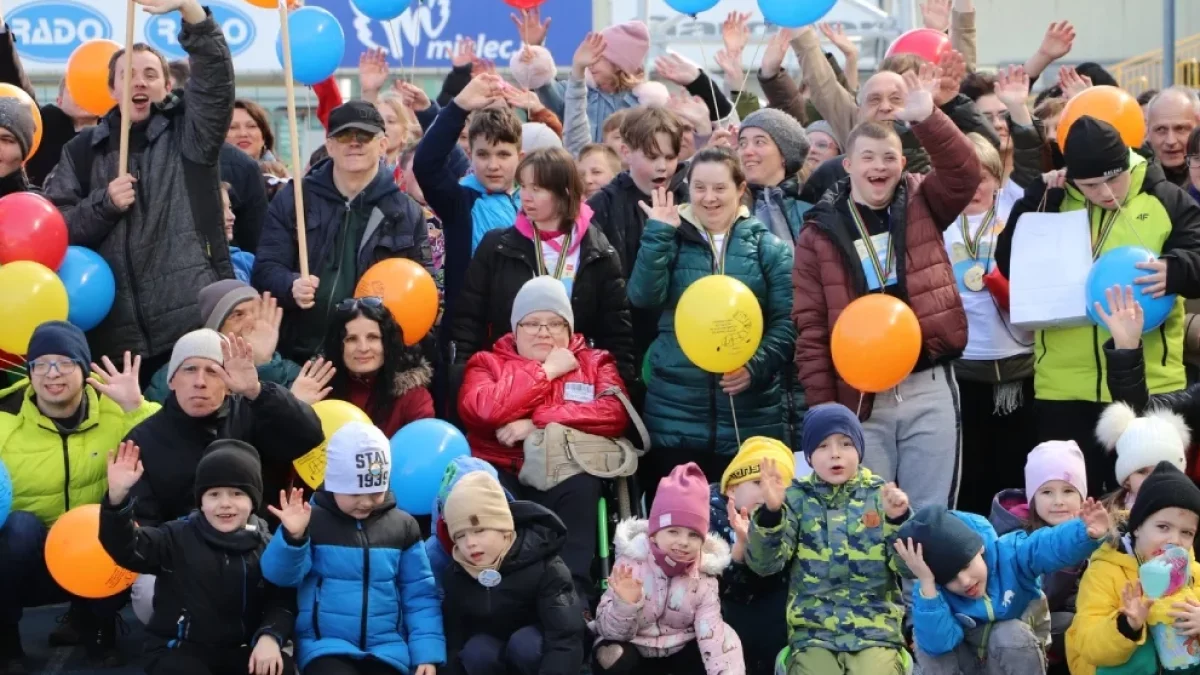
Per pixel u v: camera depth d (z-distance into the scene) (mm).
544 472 17672
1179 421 16719
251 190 20891
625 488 18062
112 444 17469
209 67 18547
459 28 30328
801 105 23828
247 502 15656
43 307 17750
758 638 16797
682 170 20328
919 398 17656
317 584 15797
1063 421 18281
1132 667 15445
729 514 16516
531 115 23234
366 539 15906
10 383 19000
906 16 30688
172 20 28531
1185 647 15188
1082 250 18109
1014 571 15531
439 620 16094
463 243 19922
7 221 18172
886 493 15891
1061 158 21234
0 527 16562
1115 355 17250
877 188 17734
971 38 24578
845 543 15883
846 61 24641
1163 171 20141
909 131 20797
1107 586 15648
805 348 17828
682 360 18531
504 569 16047
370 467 15750
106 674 16719
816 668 15547
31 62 28609
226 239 19234
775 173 20641
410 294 18406
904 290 17594
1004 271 18844
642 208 18922
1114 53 44125
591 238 18984
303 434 16578
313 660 15500
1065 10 43938
